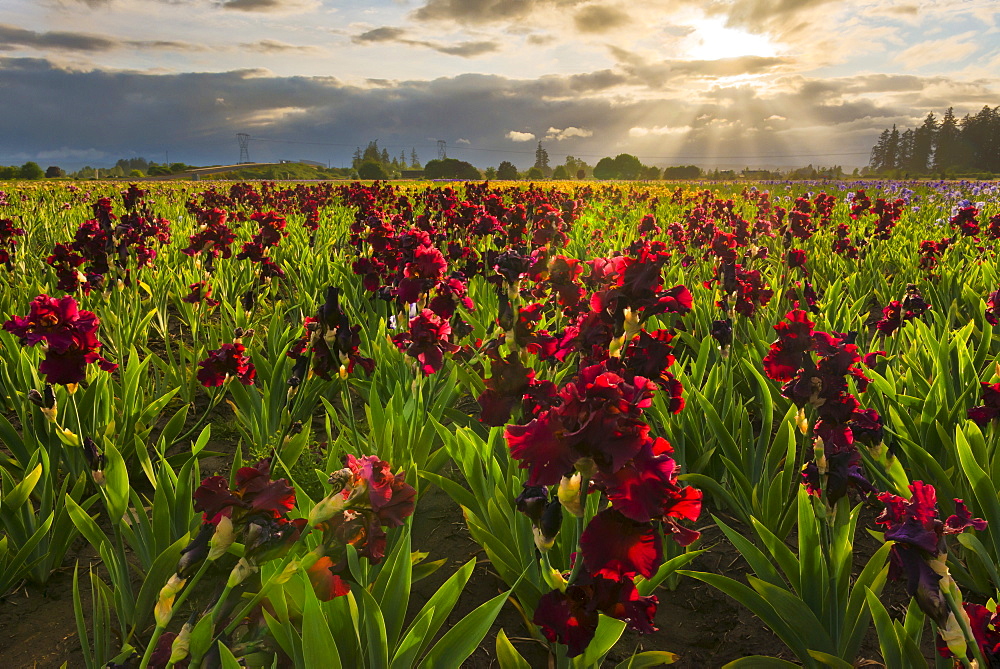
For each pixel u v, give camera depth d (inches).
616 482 63.6
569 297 145.1
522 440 65.6
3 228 280.5
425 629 84.6
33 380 160.2
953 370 184.9
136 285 272.5
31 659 109.0
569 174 6535.4
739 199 930.7
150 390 213.9
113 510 116.0
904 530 73.1
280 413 188.7
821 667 98.8
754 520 112.3
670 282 297.0
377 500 66.2
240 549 94.6
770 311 256.2
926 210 761.6
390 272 223.9
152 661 70.0
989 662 69.5
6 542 116.9
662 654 99.3
